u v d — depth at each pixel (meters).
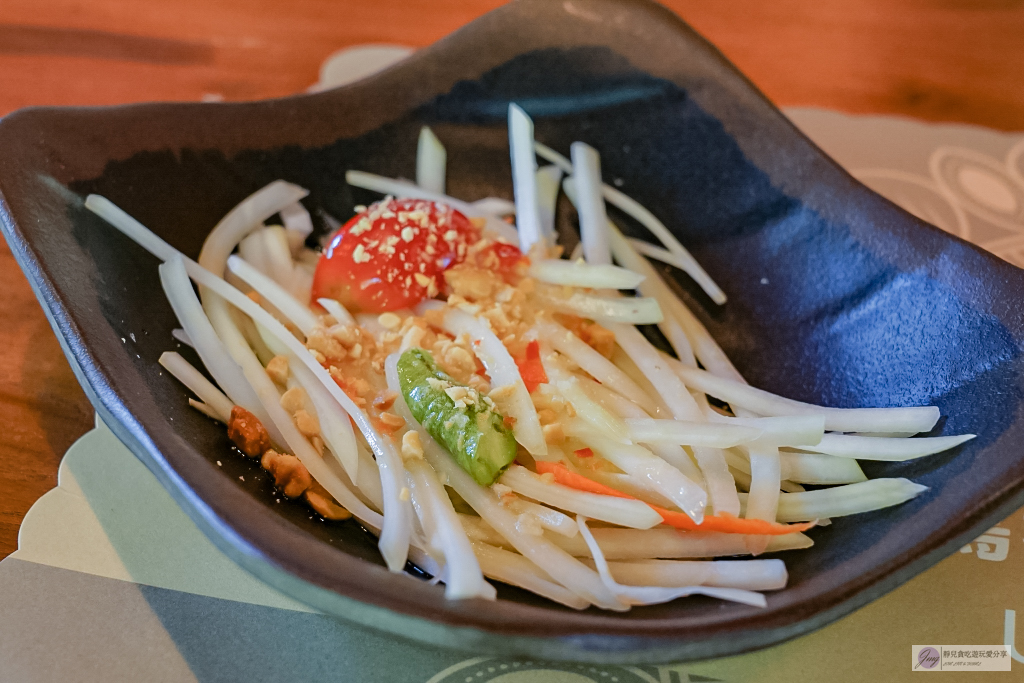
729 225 0.29
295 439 0.24
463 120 0.30
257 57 0.34
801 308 0.27
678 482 0.23
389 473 0.23
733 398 0.26
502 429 0.23
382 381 0.25
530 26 0.29
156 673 0.21
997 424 0.23
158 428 0.21
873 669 0.22
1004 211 0.31
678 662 0.20
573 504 0.23
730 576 0.22
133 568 0.23
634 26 0.29
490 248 0.27
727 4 0.39
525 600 0.22
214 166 0.28
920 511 0.22
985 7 0.39
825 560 0.22
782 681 0.22
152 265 0.26
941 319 0.25
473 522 0.23
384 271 0.26
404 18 0.36
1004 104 0.35
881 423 0.24
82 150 0.25
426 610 0.20
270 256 0.28
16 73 0.32
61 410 0.25
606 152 0.30
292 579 0.20
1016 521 0.24
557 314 0.27
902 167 0.32
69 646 0.21
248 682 0.21
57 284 0.23
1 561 0.22
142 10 0.35
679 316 0.28
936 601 0.23
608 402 0.25
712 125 0.29
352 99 0.29
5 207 0.23
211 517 0.20
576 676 0.22
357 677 0.22
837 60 0.36
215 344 0.25
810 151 0.27
